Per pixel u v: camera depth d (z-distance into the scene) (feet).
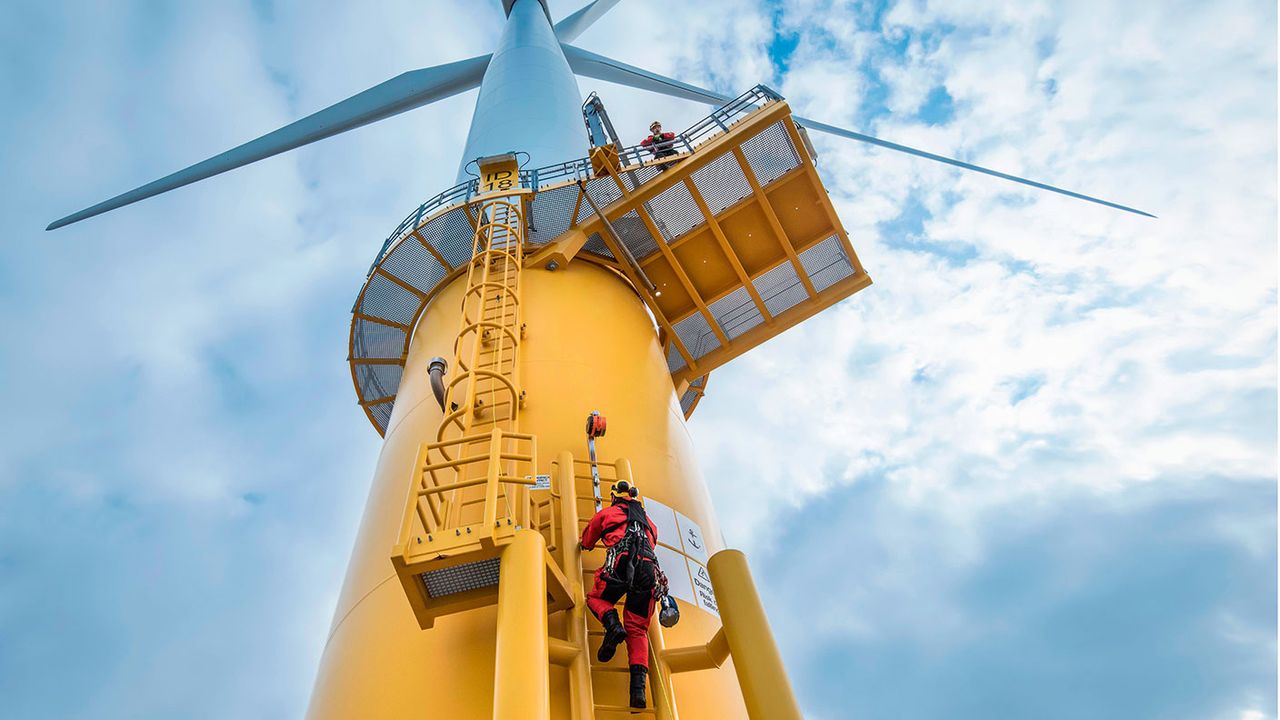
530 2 81.41
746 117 40.11
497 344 30.07
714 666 20.18
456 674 21.04
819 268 46.21
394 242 41.73
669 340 47.09
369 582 25.61
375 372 48.03
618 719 19.70
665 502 28.25
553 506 23.80
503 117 56.24
